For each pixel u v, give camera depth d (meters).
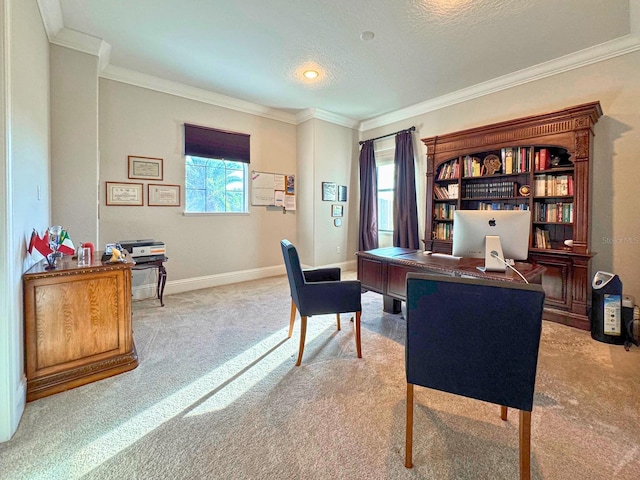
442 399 1.85
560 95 3.35
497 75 3.67
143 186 3.86
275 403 1.81
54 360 1.89
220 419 1.67
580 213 2.97
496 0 2.37
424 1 2.40
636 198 2.93
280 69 3.57
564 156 3.30
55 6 2.49
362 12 2.54
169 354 2.41
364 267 3.23
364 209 5.52
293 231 5.44
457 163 4.04
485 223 2.40
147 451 1.44
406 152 4.80
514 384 1.21
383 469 1.35
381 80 3.82
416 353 1.34
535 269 2.38
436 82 3.87
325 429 1.59
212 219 4.49
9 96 1.48
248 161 4.79
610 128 3.04
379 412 1.73
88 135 3.03
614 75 3.00
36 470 1.33
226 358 2.36
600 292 2.65
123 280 2.15
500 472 1.33
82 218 3.01
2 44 1.44
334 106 4.81
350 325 3.04
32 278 1.79
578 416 1.69
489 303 1.19
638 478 1.30
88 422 1.63
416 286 1.30
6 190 1.47
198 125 4.25
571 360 2.31
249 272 4.91
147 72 3.68
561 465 1.37
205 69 3.59
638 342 2.61
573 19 2.59
